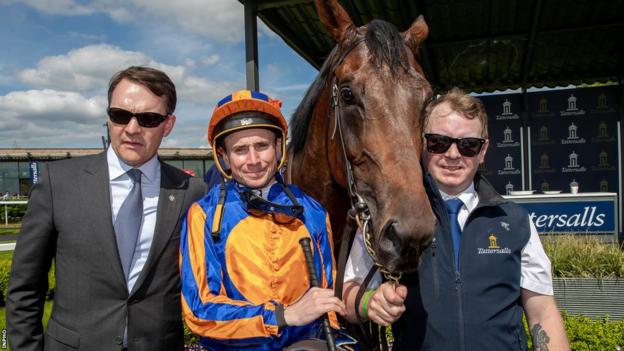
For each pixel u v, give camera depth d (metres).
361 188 1.63
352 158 1.67
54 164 1.90
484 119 1.70
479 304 1.58
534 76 8.96
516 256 1.64
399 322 1.68
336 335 1.54
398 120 1.53
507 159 8.73
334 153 1.86
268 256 1.47
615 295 4.59
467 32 6.88
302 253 1.51
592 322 3.98
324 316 1.42
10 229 19.06
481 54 7.77
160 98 1.86
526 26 6.67
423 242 1.35
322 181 2.14
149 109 1.81
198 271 1.47
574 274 4.79
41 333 1.84
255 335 1.34
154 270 1.83
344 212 2.19
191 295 1.45
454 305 1.59
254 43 4.98
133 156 1.83
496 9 6.02
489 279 1.60
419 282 1.64
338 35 1.85
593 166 8.38
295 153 2.35
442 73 8.77
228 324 1.36
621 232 7.87
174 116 2.00
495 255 1.62
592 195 6.61
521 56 7.86
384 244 1.42
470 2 5.82
